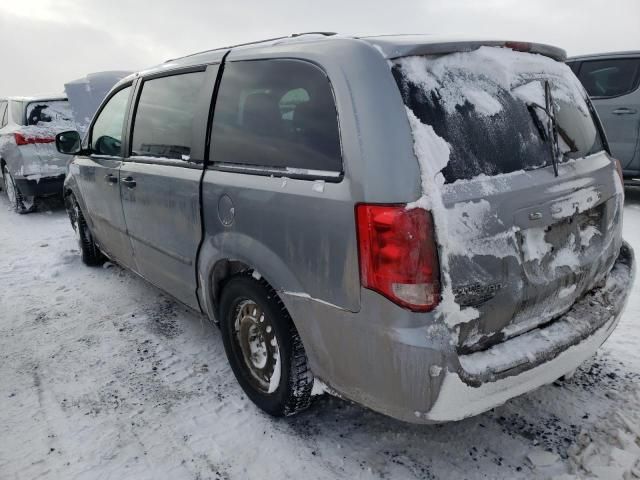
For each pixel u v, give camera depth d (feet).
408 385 5.77
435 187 5.65
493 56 6.77
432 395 5.68
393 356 5.77
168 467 7.32
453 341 5.69
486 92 6.51
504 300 6.14
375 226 5.71
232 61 8.38
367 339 6.00
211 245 8.37
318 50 6.84
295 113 7.01
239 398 8.90
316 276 6.48
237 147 7.96
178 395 9.05
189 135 9.07
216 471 7.23
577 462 7.06
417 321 5.64
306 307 6.75
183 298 10.11
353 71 6.21
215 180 8.11
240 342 8.64
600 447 7.32
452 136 6.01
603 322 7.22
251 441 7.80
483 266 5.90
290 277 6.88
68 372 9.91
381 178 5.71
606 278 8.07
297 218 6.63
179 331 11.44
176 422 8.30
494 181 6.12
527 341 6.47
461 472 7.03
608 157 8.43
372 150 5.82
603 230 7.78
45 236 19.93
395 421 8.15
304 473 7.13
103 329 11.69
